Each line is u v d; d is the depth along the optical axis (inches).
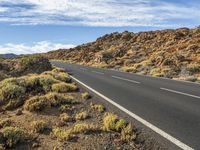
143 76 1027.3
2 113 414.9
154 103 471.8
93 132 320.8
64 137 299.7
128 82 801.6
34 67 1135.6
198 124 339.9
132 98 522.6
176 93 585.0
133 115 388.2
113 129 327.9
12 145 281.1
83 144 287.0
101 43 3769.7
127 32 3878.0
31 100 427.5
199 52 1555.1
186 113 396.2
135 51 2303.2
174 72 1151.0
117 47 2859.3
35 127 330.6
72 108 425.1
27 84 558.9
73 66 1801.2
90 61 2527.1
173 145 275.1
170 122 350.6
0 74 866.1
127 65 1768.0
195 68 1147.3
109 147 278.2
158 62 1446.9
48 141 297.3
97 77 958.4
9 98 474.0
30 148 279.6
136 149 271.9
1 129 325.4
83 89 637.3
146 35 2945.4
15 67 1134.4
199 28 2431.1
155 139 293.4
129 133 307.9
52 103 428.5
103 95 556.7
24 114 396.8
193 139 288.8
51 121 366.0
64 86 585.3
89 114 402.0
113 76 1006.4
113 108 435.2
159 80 874.1
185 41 2044.8
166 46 2129.7
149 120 361.4
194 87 695.1
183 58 1421.0
